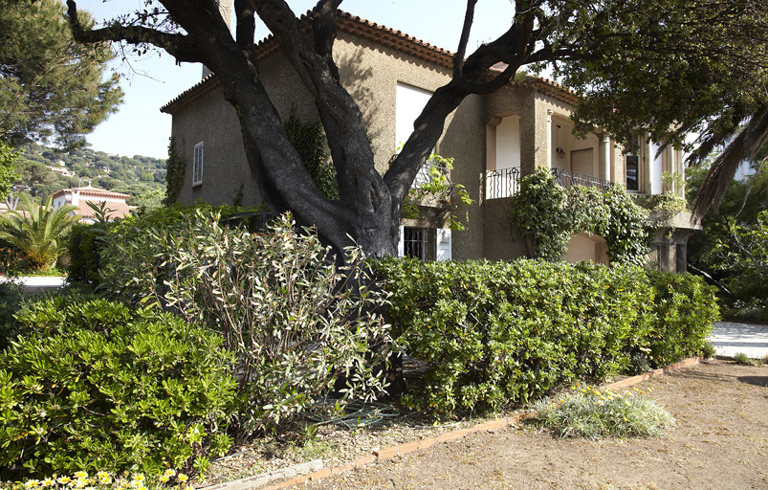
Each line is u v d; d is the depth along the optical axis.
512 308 5.57
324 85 6.75
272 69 12.06
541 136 13.62
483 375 5.41
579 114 10.70
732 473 4.05
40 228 26.30
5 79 12.77
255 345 4.24
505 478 3.88
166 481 3.43
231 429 4.36
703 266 21.92
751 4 7.49
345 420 5.00
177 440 3.43
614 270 7.39
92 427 3.25
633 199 16.17
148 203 42.44
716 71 8.62
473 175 13.88
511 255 13.61
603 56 8.44
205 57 7.70
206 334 3.87
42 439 3.18
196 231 4.57
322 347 4.43
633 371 7.69
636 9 7.74
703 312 8.98
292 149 7.05
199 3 7.38
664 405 6.00
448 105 8.51
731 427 5.22
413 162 7.91
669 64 8.59
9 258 17.50
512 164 14.84
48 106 14.12
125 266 5.03
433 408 5.30
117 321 4.02
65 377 3.19
